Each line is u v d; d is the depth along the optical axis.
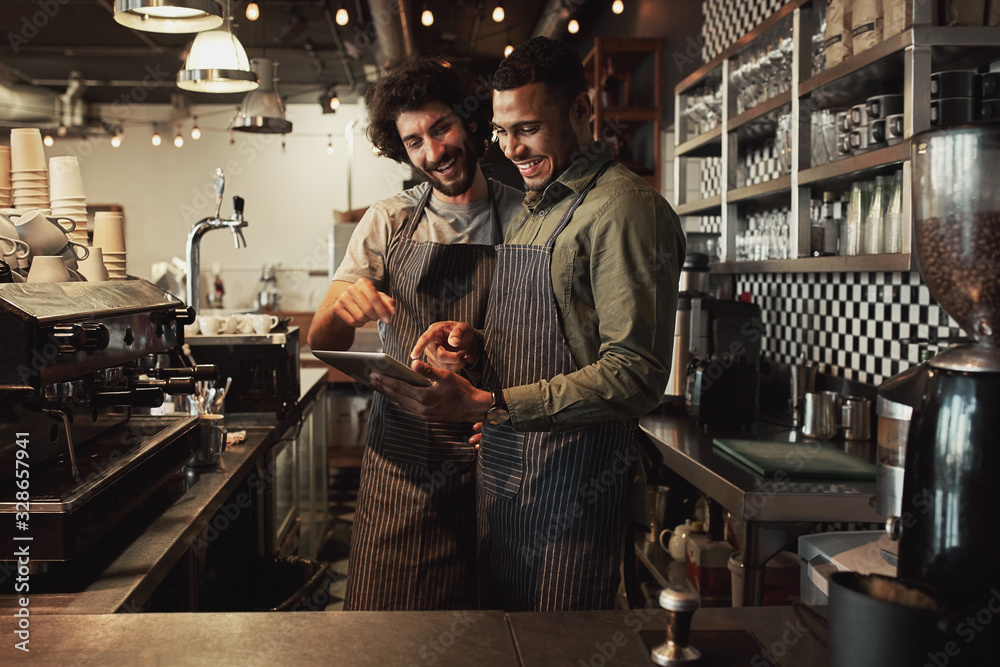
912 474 0.91
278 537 3.08
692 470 2.53
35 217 1.78
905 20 2.17
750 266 3.25
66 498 1.30
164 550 1.52
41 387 1.33
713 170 4.63
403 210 2.03
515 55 1.51
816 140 2.78
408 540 1.90
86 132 9.63
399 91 1.77
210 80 3.53
